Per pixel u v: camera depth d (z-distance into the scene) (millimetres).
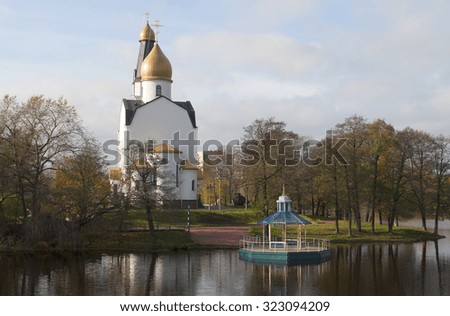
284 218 60531
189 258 61000
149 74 107125
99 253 64625
